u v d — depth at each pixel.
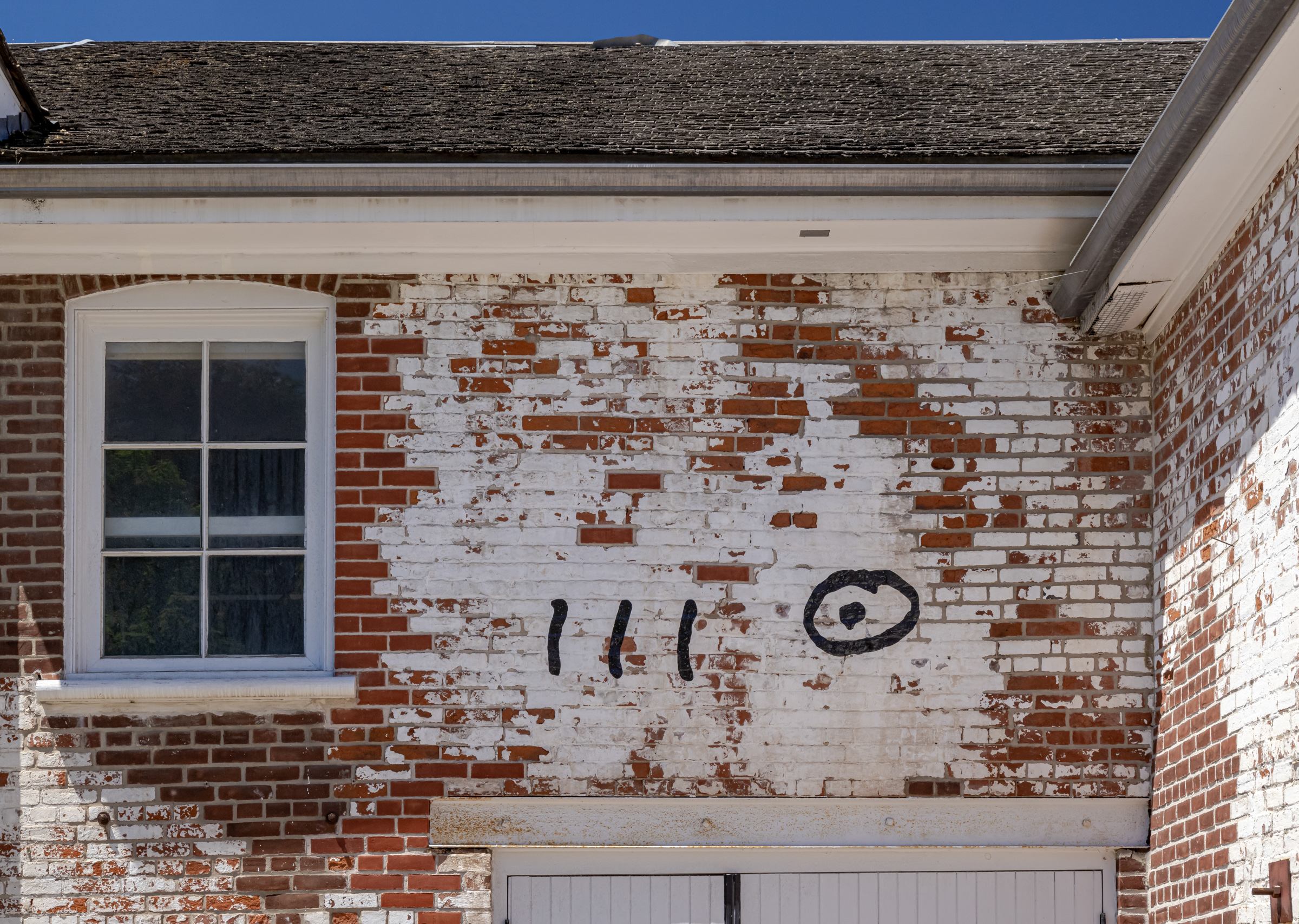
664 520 6.39
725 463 6.45
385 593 6.29
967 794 6.23
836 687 6.29
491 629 6.29
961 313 6.58
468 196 6.02
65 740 6.13
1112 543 6.42
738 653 6.30
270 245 6.34
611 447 6.44
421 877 6.11
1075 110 7.20
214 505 6.45
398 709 6.21
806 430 6.48
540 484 6.40
